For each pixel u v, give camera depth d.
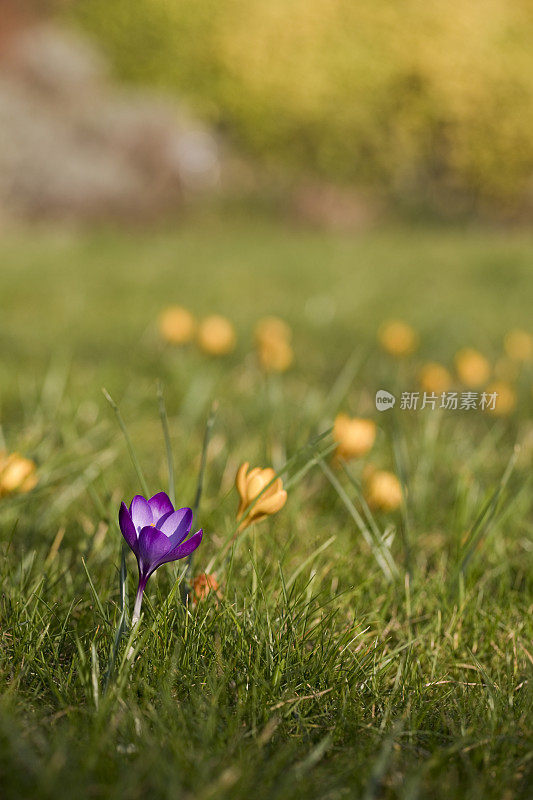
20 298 6.57
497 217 16.12
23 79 14.07
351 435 2.07
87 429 3.04
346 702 1.40
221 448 2.85
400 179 16.06
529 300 7.41
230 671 1.42
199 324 5.66
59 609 1.62
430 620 1.77
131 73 15.64
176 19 15.23
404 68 15.00
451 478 2.71
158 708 1.33
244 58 15.04
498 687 1.48
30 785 1.08
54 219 12.79
